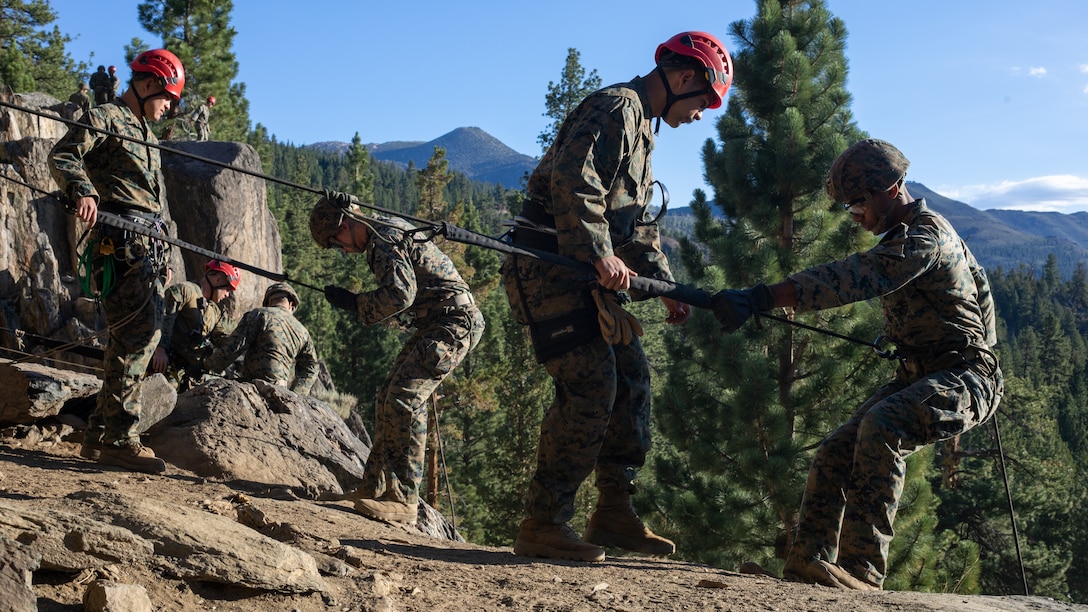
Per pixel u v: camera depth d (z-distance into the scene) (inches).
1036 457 1454.2
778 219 605.0
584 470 155.8
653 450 788.0
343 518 190.7
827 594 130.5
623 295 166.1
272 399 273.1
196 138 759.7
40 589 92.4
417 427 210.8
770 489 561.0
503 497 1233.4
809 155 604.7
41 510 102.0
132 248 212.4
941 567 594.6
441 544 176.4
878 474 150.3
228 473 231.1
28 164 406.6
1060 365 3683.6
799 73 602.2
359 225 200.2
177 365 328.2
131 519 108.1
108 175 210.5
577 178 142.9
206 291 343.6
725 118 637.9
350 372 1526.8
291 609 103.9
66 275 401.4
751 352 572.7
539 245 154.4
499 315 1529.3
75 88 1759.4
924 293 156.7
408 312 215.9
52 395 244.4
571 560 155.9
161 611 95.7
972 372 156.3
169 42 1167.0
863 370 571.5
